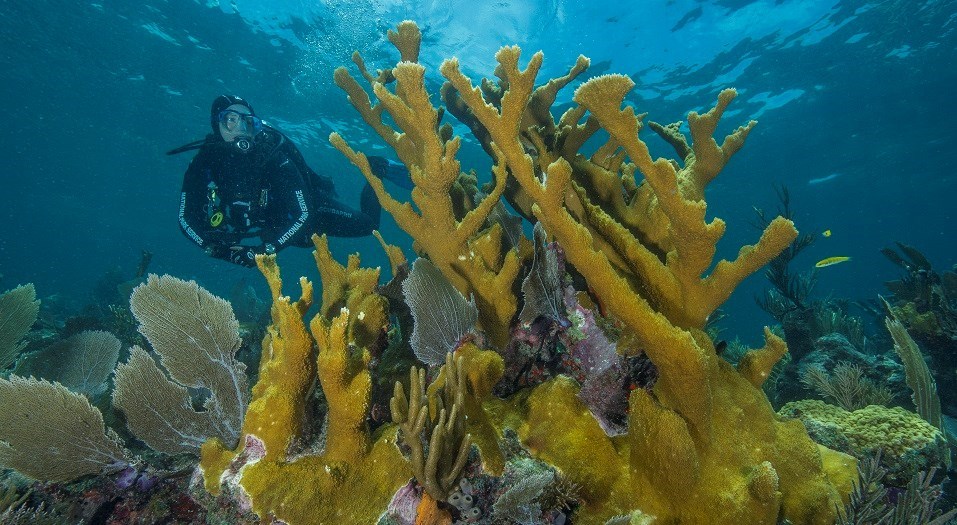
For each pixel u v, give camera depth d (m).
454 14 12.71
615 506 1.71
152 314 2.01
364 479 1.69
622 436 1.90
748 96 17.33
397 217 2.41
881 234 42.94
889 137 20.72
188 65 17.58
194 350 2.08
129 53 17.30
